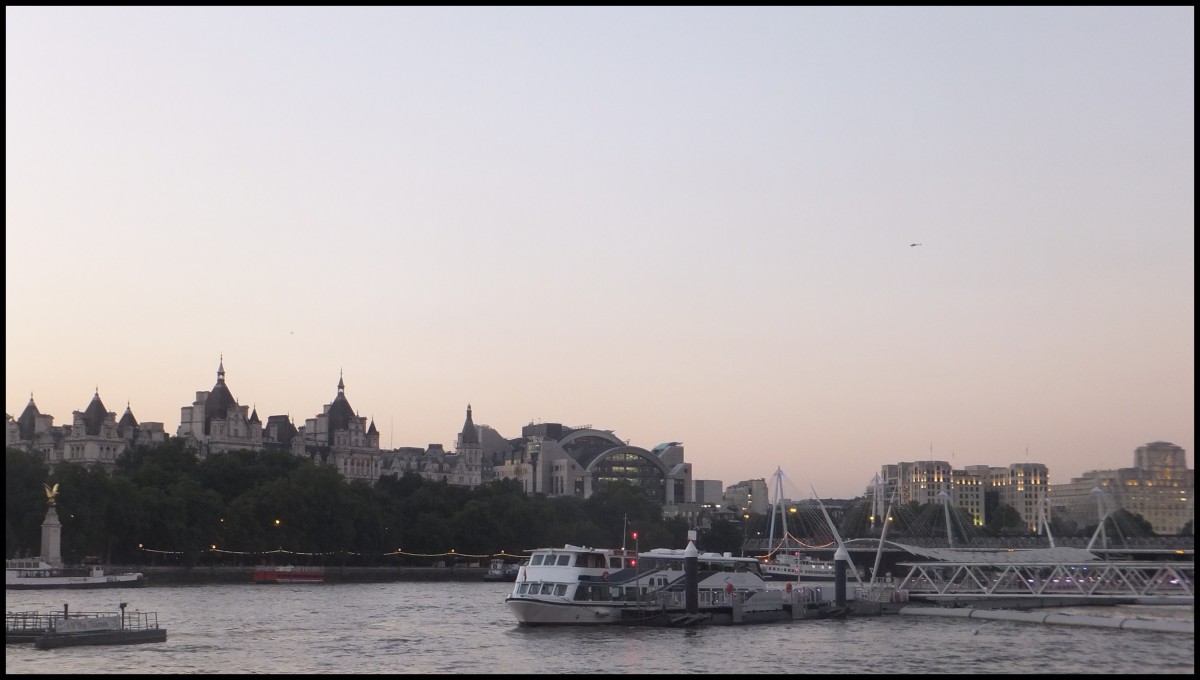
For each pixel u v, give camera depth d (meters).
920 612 162.12
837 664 113.00
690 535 146.12
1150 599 154.50
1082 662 113.44
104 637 121.25
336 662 113.75
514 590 148.50
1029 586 168.25
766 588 160.25
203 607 173.25
